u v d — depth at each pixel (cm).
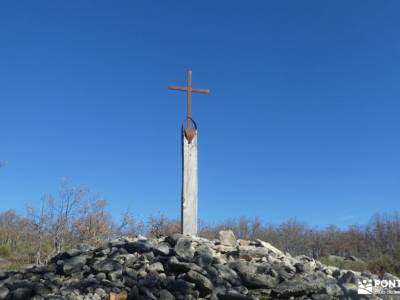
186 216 1291
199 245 1147
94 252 1115
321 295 920
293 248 2197
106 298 902
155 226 1822
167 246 1104
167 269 1003
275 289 941
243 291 939
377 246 2095
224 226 2120
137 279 964
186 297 902
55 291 934
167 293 910
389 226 2145
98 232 1788
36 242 1791
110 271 991
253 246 1218
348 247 2150
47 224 1788
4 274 1066
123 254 1078
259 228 2230
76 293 909
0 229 1953
